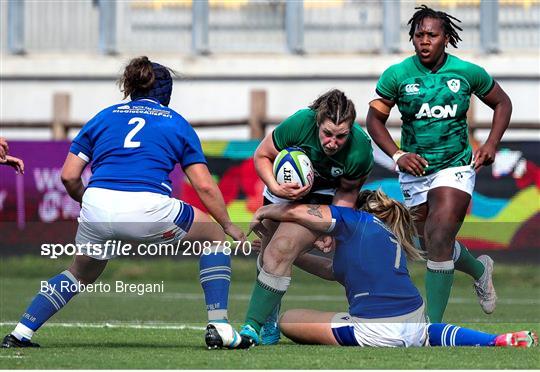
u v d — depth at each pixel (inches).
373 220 833.5
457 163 933.2
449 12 2395.4
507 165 1717.5
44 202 1828.2
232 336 781.3
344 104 801.6
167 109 801.6
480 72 936.9
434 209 919.0
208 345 784.3
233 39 2486.5
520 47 2396.7
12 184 1823.3
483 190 1718.8
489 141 946.7
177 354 749.3
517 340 809.5
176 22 2490.2
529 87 2367.1
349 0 2453.2
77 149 796.6
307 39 2471.7
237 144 1770.4
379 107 956.6
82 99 2501.2
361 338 822.5
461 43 2391.7
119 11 2496.3
